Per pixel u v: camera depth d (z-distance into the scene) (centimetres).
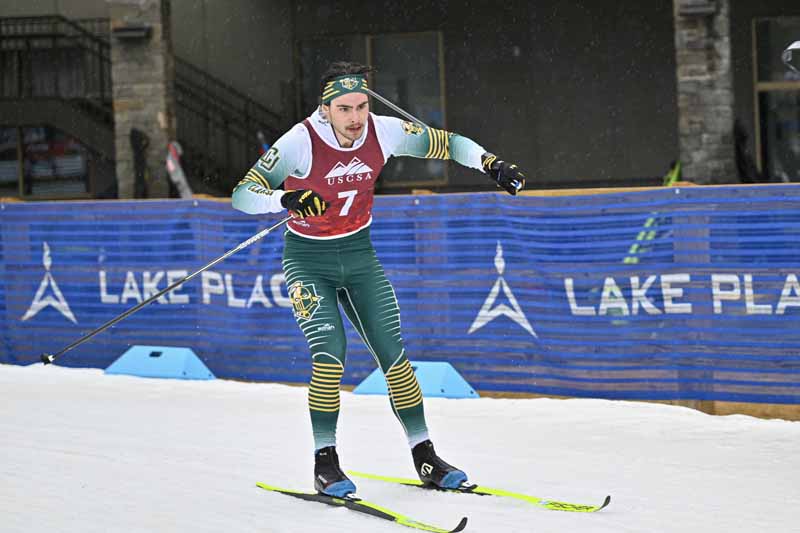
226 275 2850
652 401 2377
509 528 1481
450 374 2548
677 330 2347
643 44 6094
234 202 1612
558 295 2462
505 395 2530
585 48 6162
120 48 5156
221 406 2505
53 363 3108
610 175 6169
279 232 2772
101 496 1727
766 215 2261
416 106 6406
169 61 5222
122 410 2470
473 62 6316
